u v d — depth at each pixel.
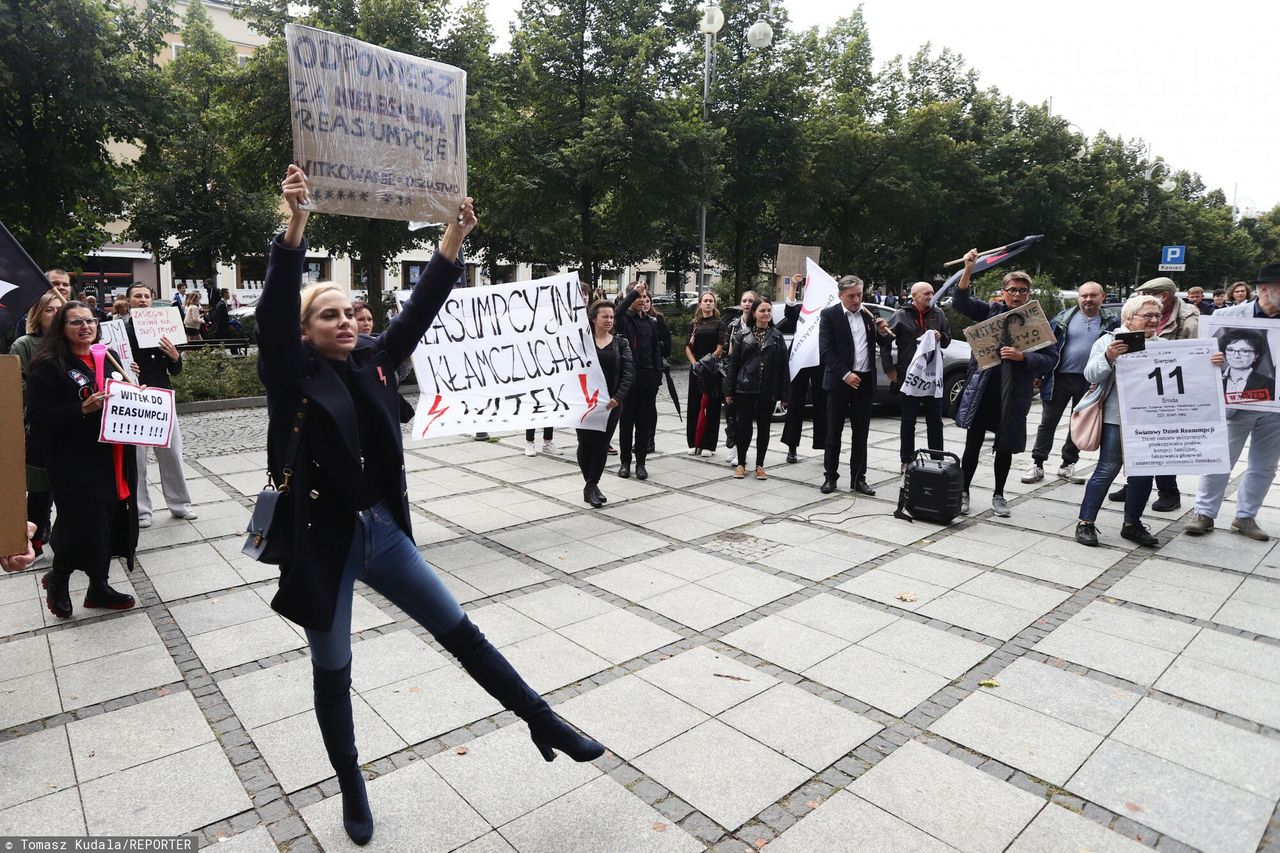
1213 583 4.84
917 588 4.79
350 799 2.52
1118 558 5.32
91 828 2.63
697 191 17.95
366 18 16.48
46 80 14.56
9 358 2.49
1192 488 7.37
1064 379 7.45
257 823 2.65
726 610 4.46
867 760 3.00
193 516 6.33
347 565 2.36
